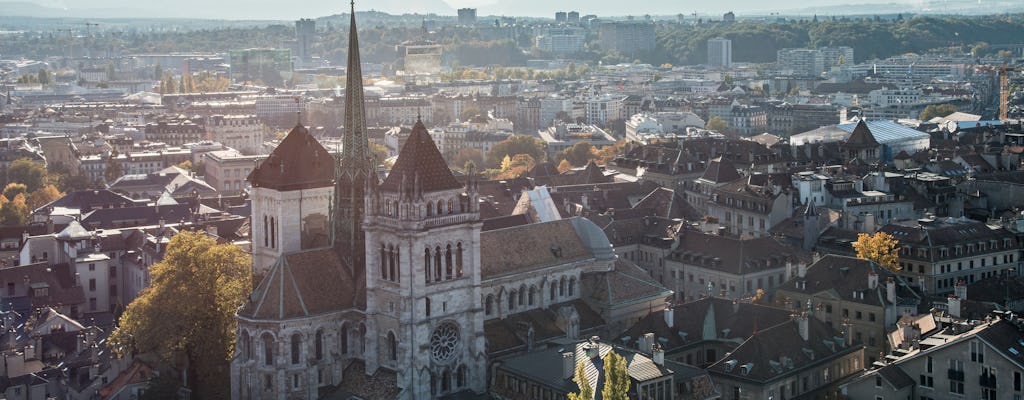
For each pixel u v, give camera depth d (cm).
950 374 18775
